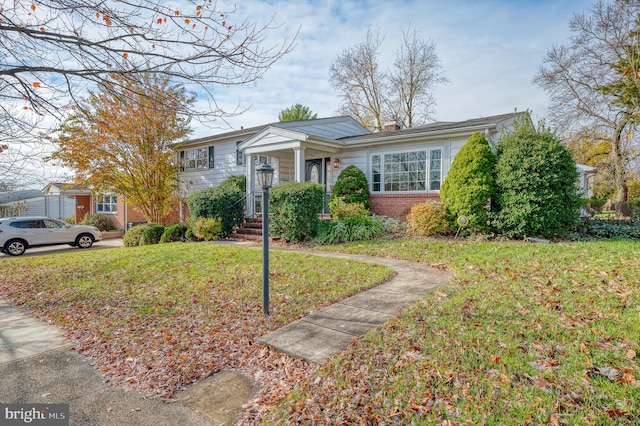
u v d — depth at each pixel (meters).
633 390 2.68
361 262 7.59
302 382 3.28
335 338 4.07
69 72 4.06
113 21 3.93
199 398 3.26
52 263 10.07
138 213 21.30
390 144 12.77
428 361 3.28
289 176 16.77
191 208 12.88
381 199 13.01
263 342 4.12
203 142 18.44
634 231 10.38
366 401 2.85
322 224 11.02
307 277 6.58
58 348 4.50
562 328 3.78
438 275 6.52
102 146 15.12
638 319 3.87
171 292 6.36
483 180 9.38
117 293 6.59
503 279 5.70
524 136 9.29
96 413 3.07
